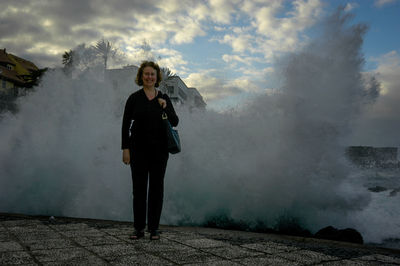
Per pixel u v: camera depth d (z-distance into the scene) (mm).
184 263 2193
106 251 2441
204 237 3191
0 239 2793
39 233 3088
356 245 3213
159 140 2998
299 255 2559
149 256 2332
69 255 2293
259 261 2314
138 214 2988
